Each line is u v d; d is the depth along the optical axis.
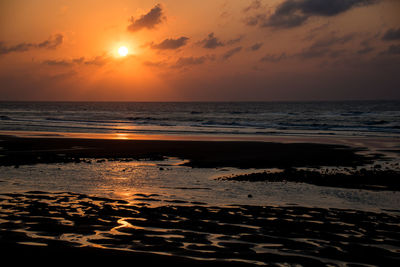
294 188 12.32
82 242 6.54
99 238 6.78
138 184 12.80
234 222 8.05
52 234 6.95
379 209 9.55
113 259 5.78
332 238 7.03
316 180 13.88
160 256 5.95
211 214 8.72
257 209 9.34
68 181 13.12
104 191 11.41
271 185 12.85
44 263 5.58
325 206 9.82
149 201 10.06
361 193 11.61
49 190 11.41
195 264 5.65
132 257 5.88
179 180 13.79
